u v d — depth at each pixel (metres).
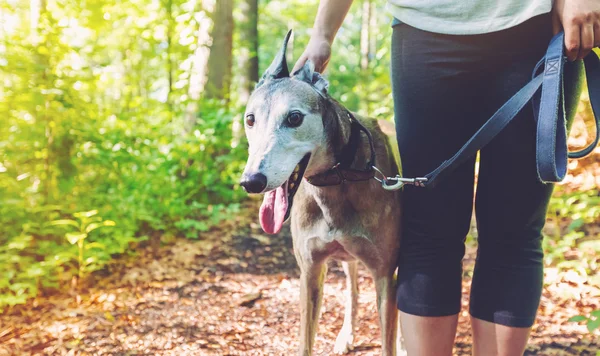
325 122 1.80
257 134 1.72
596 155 4.27
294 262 3.97
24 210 3.66
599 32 1.26
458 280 1.62
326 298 3.28
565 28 1.28
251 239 4.43
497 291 1.53
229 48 6.41
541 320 2.67
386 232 1.93
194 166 5.32
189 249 4.17
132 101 5.32
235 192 5.67
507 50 1.39
